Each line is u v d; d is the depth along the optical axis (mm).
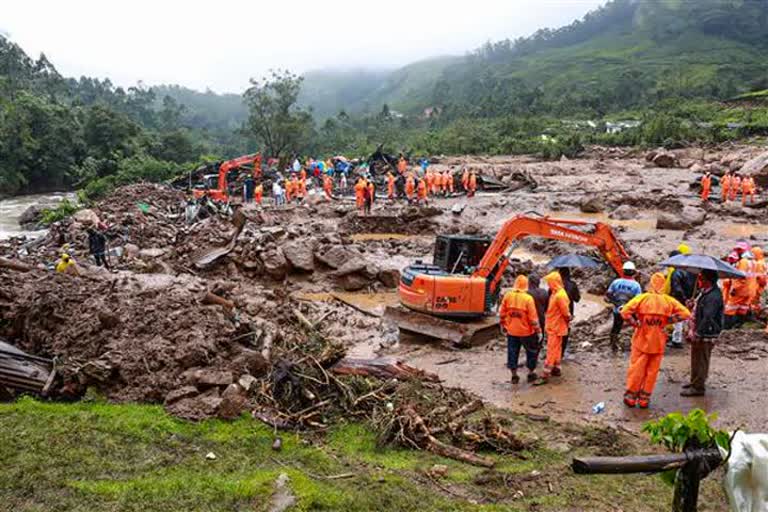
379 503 6922
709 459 4188
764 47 174375
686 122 76875
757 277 14023
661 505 7035
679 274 12633
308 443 8586
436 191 39594
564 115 109438
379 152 49469
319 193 40375
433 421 9086
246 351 10453
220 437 8484
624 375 11344
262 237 20922
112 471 7480
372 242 26438
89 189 58344
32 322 11320
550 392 10664
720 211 31031
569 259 12227
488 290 14297
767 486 4238
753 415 9328
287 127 66875
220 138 147625
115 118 78562
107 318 10531
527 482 7582
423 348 13539
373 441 8719
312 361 10273
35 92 102500
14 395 9648
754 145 60281
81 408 9227
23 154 68688
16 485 7023
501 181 42906
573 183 43688
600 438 8703
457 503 7031
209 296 11906
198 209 30797
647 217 31484
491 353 13039
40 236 30594
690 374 11188
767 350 12031
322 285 19625
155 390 9508
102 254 20969
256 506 6816
